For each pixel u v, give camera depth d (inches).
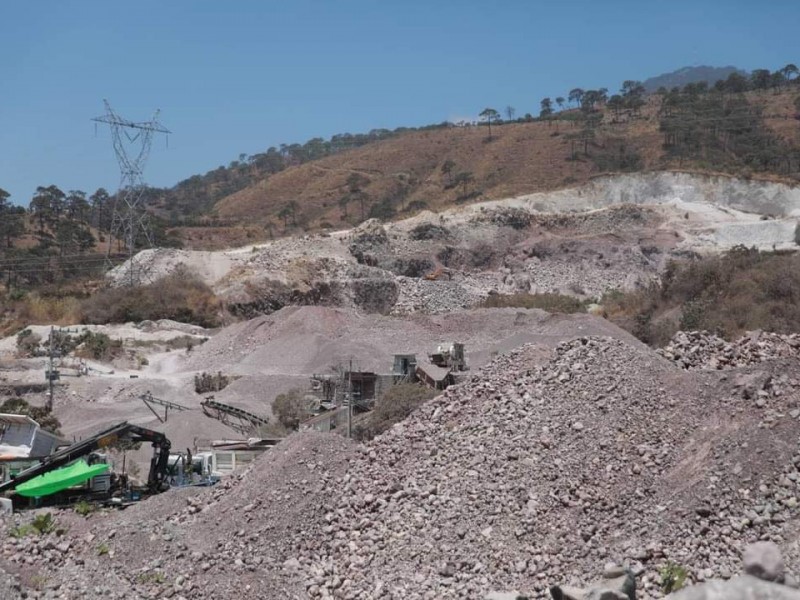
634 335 2204.7
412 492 837.2
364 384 1738.4
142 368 2455.7
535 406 892.0
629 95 7066.9
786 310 2041.1
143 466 1398.9
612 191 4940.9
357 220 5649.6
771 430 747.4
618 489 757.9
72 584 709.9
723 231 4271.7
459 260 4136.3
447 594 697.6
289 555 801.6
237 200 6525.6
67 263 4229.8
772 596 214.2
